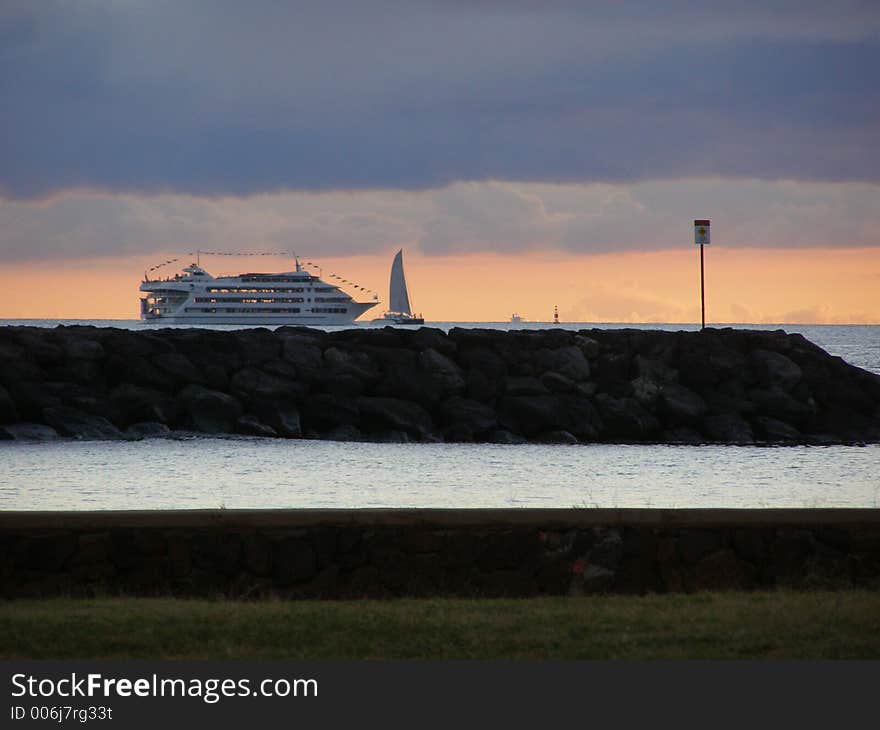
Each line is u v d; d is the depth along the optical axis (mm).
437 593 33312
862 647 26125
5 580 32812
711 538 34000
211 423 101438
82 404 100625
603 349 111062
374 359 108438
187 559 33469
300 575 33469
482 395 105250
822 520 34250
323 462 84125
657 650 26172
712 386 109938
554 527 33844
